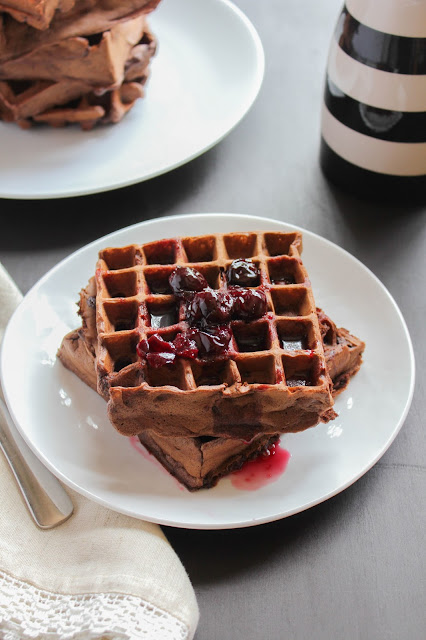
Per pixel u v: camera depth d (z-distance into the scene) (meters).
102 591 0.49
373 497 0.55
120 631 0.48
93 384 0.57
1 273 0.62
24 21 0.67
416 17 0.60
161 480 0.53
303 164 0.75
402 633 0.50
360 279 0.62
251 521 0.51
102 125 0.74
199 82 0.78
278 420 0.53
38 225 0.69
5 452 0.55
